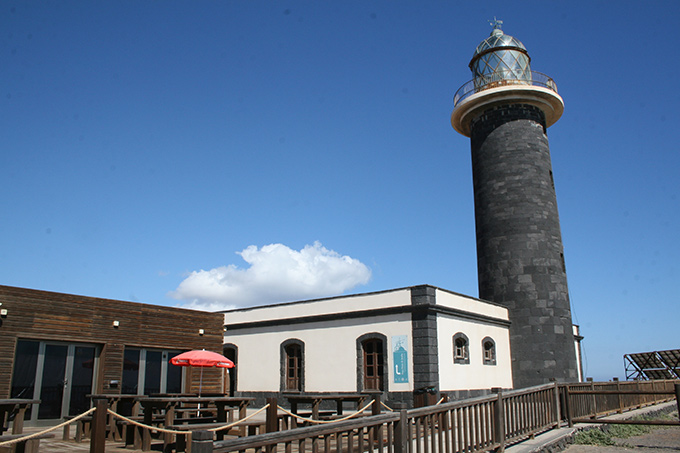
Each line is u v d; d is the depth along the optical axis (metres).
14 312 14.28
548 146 25.70
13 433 10.10
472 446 8.95
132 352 17.12
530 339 22.69
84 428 11.82
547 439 11.23
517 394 11.04
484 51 26.03
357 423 6.58
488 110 25.58
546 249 23.58
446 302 19.84
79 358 15.72
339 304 21.31
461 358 20.03
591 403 14.73
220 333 19.73
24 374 14.43
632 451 11.48
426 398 15.70
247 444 5.15
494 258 23.98
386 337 19.61
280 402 22.23
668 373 31.69
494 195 24.50
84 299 15.89
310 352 21.73
